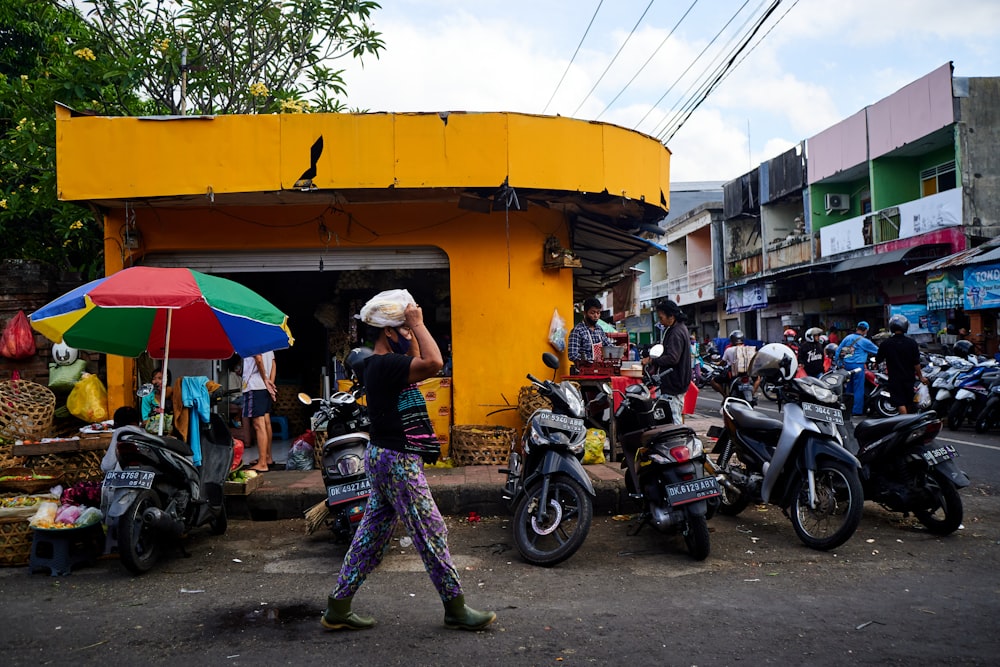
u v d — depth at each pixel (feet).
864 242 69.92
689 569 16.56
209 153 26.02
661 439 17.84
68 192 26.18
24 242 38.40
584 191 27.30
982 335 53.21
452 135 26.11
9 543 17.75
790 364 18.83
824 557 17.30
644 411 18.51
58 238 38.42
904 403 35.24
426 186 26.04
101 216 29.30
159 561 18.25
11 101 34.88
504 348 29.30
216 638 12.69
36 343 31.04
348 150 25.95
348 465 18.08
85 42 33.86
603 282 55.21
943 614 13.19
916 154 68.03
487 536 20.02
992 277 50.34
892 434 18.43
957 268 53.83
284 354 37.93
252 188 25.94
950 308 55.57
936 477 18.51
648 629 12.70
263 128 25.95
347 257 29.60
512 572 16.60
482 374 29.25
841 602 13.98
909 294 65.51
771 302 91.56
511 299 29.43
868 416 44.65
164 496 18.04
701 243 114.73
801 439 18.44
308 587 15.75
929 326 59.98
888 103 66.80
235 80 36.50
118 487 16.79
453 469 25.48
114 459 18.08
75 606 14.73
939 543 18.21
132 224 28.78
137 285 17.47
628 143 28.66
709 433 22.56
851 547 18.08
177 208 28.94
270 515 22.71
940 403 39.73
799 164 81.61
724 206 101.81
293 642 12.39
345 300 34.12
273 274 37.47
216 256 29.50
